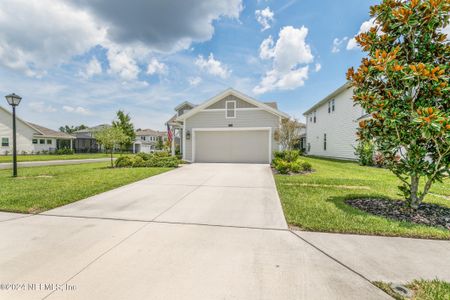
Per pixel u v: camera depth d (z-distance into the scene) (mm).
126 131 29156
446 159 3721
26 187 6223
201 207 4598
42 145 30625
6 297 1895
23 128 27578
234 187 6531
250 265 2410
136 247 2816
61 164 14562
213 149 14195
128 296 1910
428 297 1911
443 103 3820
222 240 3041
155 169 10359
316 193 5617
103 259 2518
